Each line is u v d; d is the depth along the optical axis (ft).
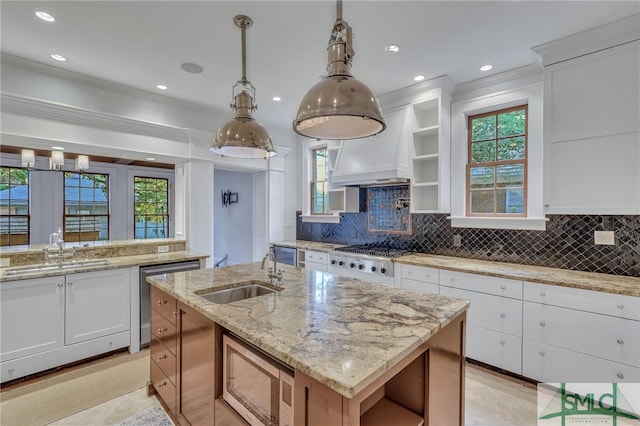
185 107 12.79
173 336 6.67
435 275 9.98
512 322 8.39
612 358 6.96
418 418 4.74
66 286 8.91
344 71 4.84
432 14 7.03
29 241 18.95
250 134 6.51
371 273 11.85
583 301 7.32
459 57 9.10
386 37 8.00
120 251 11.53
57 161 10.87
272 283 7.24
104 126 10.80
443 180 11.23
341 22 4.93
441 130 11.04
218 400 5.37
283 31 7.70
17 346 8.16
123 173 22.66
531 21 7.32
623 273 8.29
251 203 20.27
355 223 15.14
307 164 17.29
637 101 7.39
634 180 7.46
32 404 7.44
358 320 4.91
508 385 8.11
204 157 13.44
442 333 5.00
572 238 9.07
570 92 8.27
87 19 7.14
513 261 10.18
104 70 9.74
